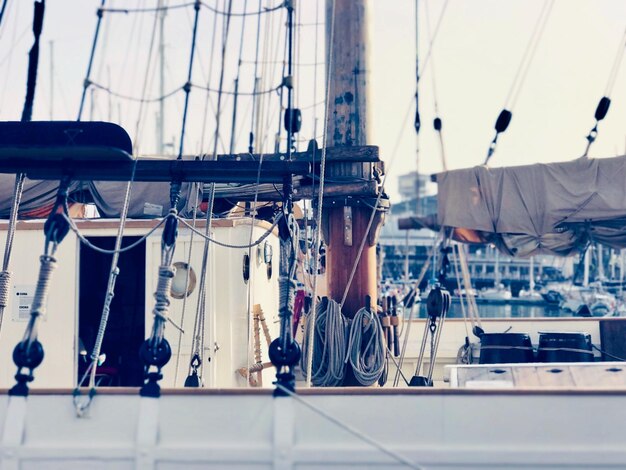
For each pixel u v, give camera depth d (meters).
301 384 10.84
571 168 10.41
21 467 6.17
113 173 6.80
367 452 6.01
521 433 5.96
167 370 9.47
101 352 12.38
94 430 6.17
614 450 5.86
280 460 6.02
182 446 6.09
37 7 7.88
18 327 9.64
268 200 11.52
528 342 10.77
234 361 9.64
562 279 66.81
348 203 9.62
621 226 10.55
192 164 6.86
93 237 10.12
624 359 11.65
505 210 10.64
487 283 71.75
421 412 6.05
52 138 6.82
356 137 9.79
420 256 66.12
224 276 9.66
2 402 6.27
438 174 11.15
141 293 12.62
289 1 9.46
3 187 11.16
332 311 9.36
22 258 9.70
